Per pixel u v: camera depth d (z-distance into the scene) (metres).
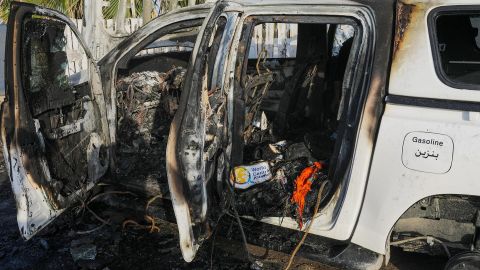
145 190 3.26
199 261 3.06
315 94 4.03
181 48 4.42
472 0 2.24
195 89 2.41
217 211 2.79
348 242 2.60
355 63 2.52
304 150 3.30
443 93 2.27
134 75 3.86
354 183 2.47
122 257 3.11
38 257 3.11
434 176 2.26
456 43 2.41
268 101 4.15
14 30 2.48
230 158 2.87
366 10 2.51
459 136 2.20
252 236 2.84
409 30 2.36
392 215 2.38
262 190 2.85
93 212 3.53
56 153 2.86
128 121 3.64
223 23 2.79
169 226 3.52
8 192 4.23
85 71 3.19
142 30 3.35
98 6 4.02
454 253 2.59
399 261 3.11
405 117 2.32
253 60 4.48
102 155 3.32
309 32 3.96
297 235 2.76
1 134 2.53
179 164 2.44
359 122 2.45
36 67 2.68
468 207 2.43
